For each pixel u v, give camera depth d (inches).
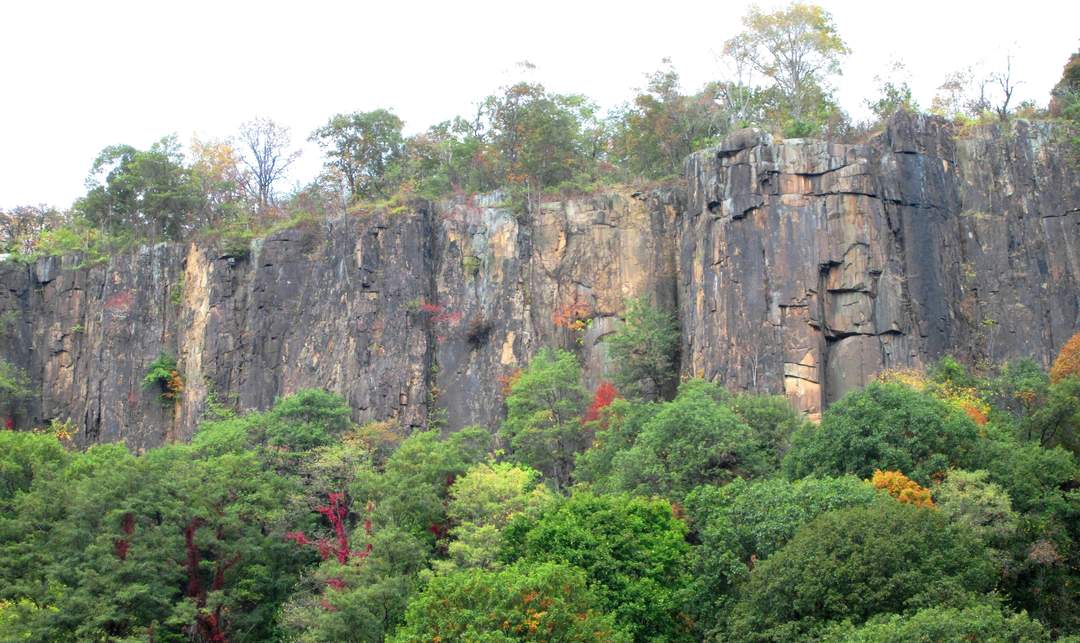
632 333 4141.2
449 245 4581.7
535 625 2245.3
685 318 4170.8
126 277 5017.2
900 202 3986.2
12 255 5211.6
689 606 2657.5
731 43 5231.3
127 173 5462.6
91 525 3117.6
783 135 4439.0
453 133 5472.4
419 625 2283.5
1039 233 4033.0
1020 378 3619.6
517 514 2970.0
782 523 2618.1
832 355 3850.9
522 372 4173.2
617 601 2591.0
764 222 3946.9
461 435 3848.4
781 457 3368.6
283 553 3235.7
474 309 4475.9
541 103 4943.4
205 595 3127.5
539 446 3922.2
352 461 3666.3
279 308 4687.5
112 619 2844.5
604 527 2760.8
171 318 4931.1
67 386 4977.9
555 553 2664.9
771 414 3516.2
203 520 3201.3
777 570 2440.9
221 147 5561.0
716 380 3882.9
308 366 4539.9
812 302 3848.4
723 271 3981.3
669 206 4495.6
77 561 3024.1
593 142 5413.4
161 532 3100.4
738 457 3191.4
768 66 5191.9
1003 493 2714.1
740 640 2428.6
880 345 3811.5
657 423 3277.6
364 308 4498.0
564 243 4525.1
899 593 2324.1
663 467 3159.5
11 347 5034.5
